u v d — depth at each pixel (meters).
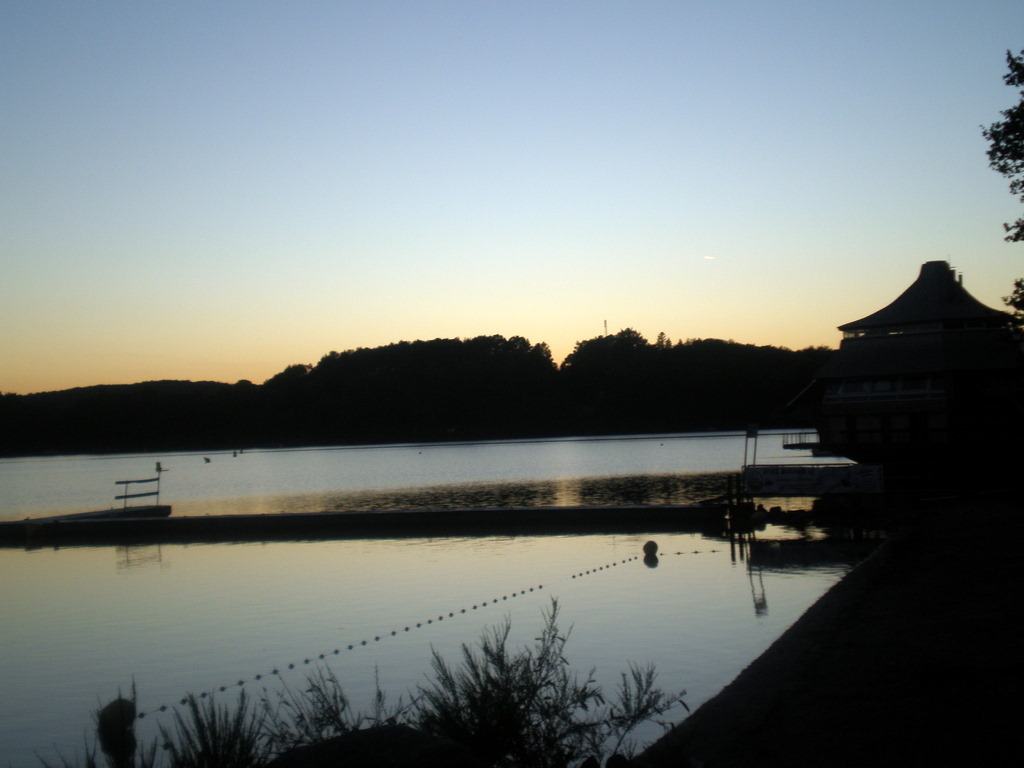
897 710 8.27
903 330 39.91
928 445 37.25
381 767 5.18
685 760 7.25
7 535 34.81
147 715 12.23
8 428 157.12
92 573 26.34
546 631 10.68
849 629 11.88
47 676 14.66
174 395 166.25
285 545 31.53
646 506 32.75
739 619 16.27
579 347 164.38
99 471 104.00
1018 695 8.37
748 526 30.86
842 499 30.62
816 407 46.06
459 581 22.31
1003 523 22.52
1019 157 20.67
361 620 18.09
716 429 142.50
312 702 9.14
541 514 33.47
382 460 105.81
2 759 10.77
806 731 7.91
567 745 7.47
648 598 18.77
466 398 154.00
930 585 14.69
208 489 65.94
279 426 156.12
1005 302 22.23
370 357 171.00
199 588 22.98
